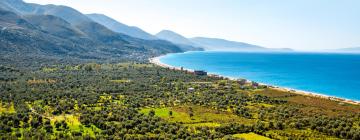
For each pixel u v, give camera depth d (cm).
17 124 18738
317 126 18862
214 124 19850
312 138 17162
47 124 18950
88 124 19225
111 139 16588
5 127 17625
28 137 16512
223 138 16688
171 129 18125
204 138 16775
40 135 16538
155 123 19312
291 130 18562
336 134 17712
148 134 17625
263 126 18975
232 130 18425
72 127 18700
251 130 18538
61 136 16938
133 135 17312
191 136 17088
